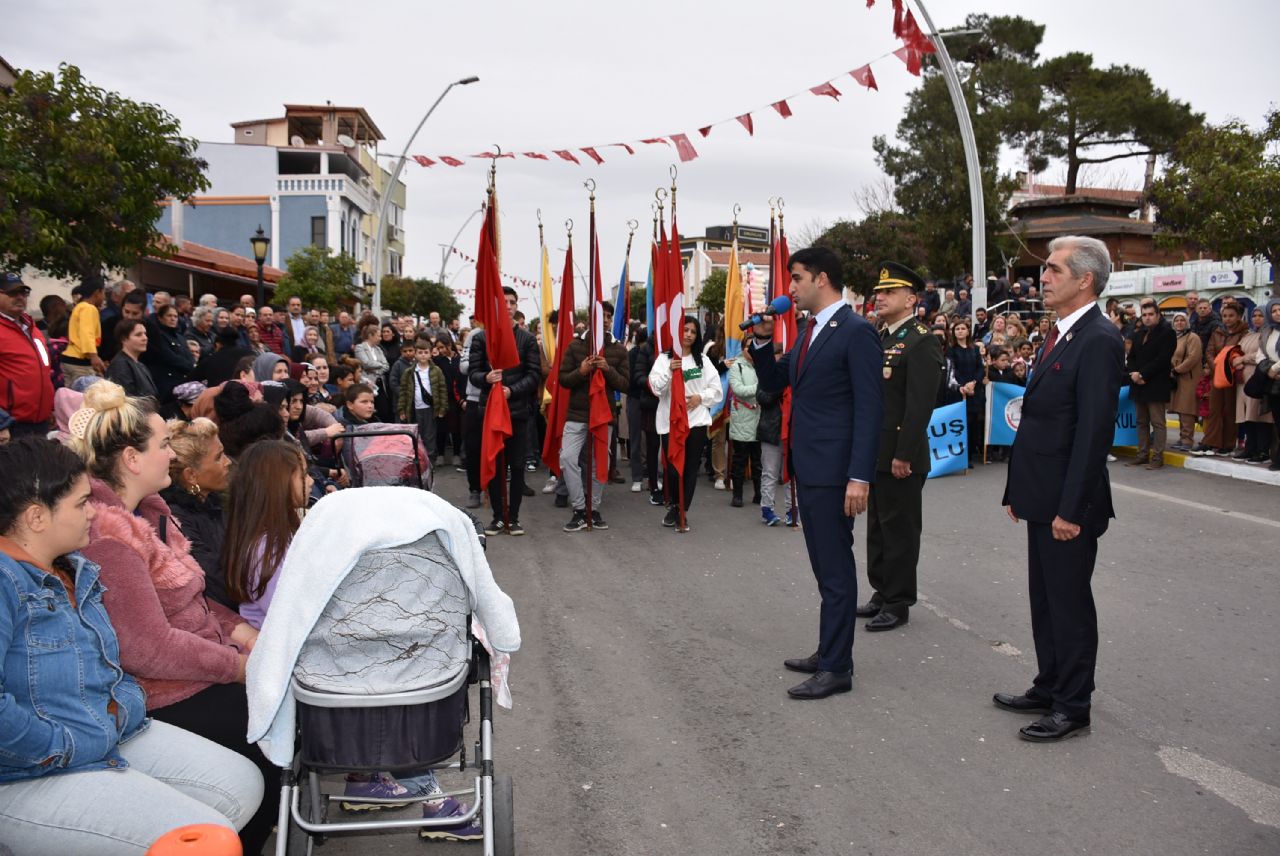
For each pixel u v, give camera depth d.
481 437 10.09
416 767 3.00
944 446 12.38
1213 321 12.88
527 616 6.64
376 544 2.94
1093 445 4.38
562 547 8.70
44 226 12.30
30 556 2.78
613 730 4.77
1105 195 42.09
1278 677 5.31
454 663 3.07
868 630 6.24
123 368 8.09
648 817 3.92
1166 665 5.50
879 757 4.42
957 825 3.81
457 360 13.45
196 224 42.19
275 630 2.94
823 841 3.71
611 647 6.00
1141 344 12.50
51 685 2.74
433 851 3.70
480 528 3.79
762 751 4.51
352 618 2.96
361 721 2.96
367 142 52.06
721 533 9.25
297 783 3.17
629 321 14.99
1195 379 12.87
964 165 35.25
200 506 4.02
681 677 5.48
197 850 2.28
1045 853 3.59
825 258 5.20
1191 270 20.98
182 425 4.02
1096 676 5.35
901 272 6.29
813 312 5.28
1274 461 11.33
